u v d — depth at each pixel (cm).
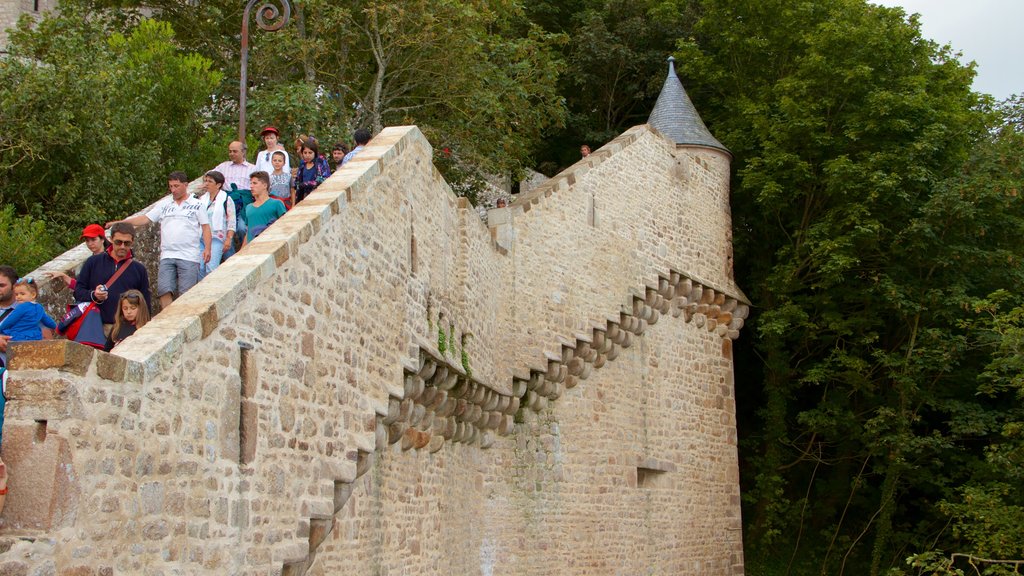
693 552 2598
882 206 2981
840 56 3109
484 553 1964
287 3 1980
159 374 823
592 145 3912
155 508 810
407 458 1572
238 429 955
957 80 3198
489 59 3128
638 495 2436
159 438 820
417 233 1555
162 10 3077
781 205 3084
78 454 720
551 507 2164
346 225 1248
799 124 3003
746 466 3294
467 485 1898
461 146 2877
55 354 714
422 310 1558
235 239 1533
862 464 3186
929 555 2348
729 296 2859
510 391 2041
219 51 3019
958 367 3038
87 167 2091
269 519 1004
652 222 2603
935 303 2891
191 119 2447
